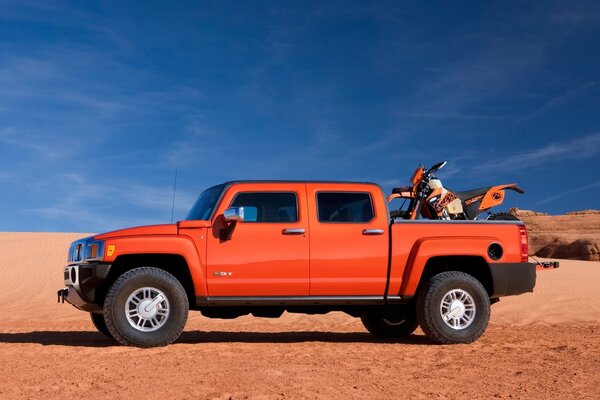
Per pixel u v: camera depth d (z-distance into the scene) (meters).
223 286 8.50
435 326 8.76
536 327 12.57
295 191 8.87
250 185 8.82
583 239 64.69
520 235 9.26
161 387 5.52
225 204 8.70
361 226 8.89
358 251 8.82
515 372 6.54
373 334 10.43
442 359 7.42
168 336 8.20
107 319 8.12
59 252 39.84
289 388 5.50
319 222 8.81
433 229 9.04
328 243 8.77
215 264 8.50
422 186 11.15
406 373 6.39
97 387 5.56
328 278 8.73
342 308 9.42
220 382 5.72
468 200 11.33
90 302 8.40
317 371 6.38
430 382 5.92
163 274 8.30
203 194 9.55
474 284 8.91
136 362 6.94
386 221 8.98
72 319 15.74
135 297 8.23
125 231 8.54
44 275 29.91
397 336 10.34
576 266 37.03
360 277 8.81
